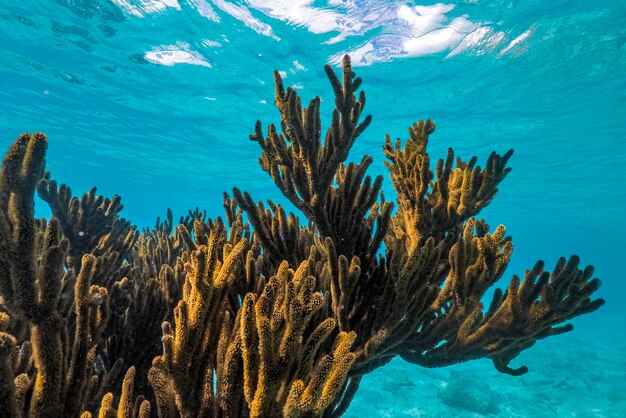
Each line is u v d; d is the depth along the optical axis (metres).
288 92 2.67
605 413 10.83
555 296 2.52
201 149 26.16
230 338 1.64
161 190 44.25
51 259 1.35
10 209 1.25
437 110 18.02
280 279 1.63
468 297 2.72
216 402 1.60
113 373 2.14
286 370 1.37
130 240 4.57
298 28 12.30
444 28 11.87
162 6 11.68
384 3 10.88
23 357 1.90
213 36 13.18
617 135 19.97
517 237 96.12
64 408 1.53
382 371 12.49
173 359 1.52
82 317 1.59
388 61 13.85
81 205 4.53
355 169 2.95
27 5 11.98
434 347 3.10
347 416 9.40
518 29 11.79
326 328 1.45
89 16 12.34
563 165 25.84
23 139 1.24
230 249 1.79
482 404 10.31
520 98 16.48
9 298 1.34
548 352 18.61
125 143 26.22
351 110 2.68
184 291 1.83
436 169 3.22
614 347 21.69
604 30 11.61
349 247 2.95
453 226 3.35
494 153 3.45
